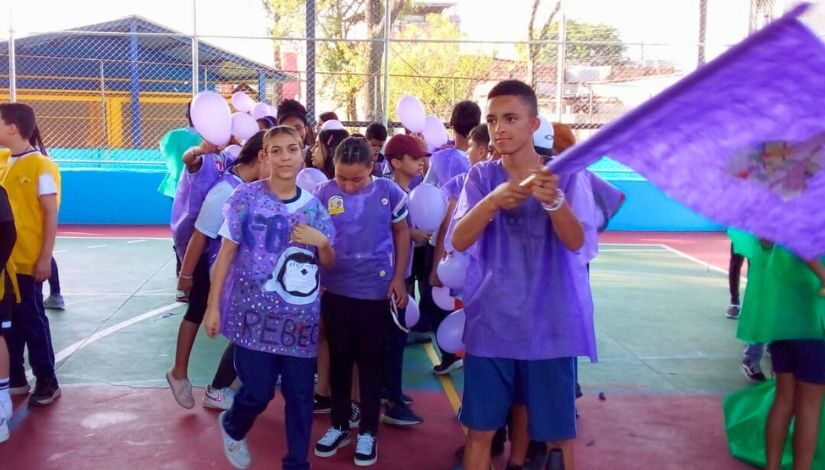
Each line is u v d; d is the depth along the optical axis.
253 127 5.95
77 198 13.69
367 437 4.11
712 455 4.32
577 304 3.04
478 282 3.08
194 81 12.81
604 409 5.03
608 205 3.79
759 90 1.71
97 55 15.91
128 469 3.97
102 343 6.28
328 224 3.63
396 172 4.84
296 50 18.17
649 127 1.89
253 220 3.52
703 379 5.68
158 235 12.56
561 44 13.13
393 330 4.43
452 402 5.10
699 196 1.91
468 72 18.91
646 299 8.49
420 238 4.67
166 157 6.93
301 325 3.53
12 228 4.04
